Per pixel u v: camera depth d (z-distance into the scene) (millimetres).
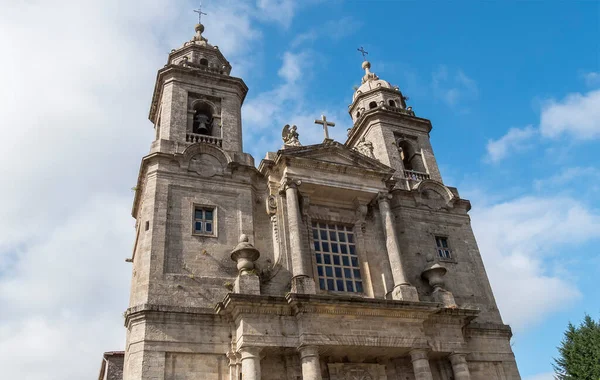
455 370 24266
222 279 23812
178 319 21578
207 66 34094
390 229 27141
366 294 25969
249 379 19906
